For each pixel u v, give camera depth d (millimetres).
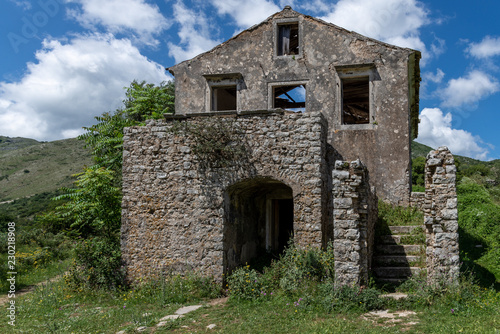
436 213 8547
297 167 10930
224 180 11414
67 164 82375
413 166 30109
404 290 8992
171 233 11602
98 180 15039
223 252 11289
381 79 13633
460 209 15625
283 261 10664
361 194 9062
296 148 11016
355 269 8703
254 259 13852
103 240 13328
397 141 13266
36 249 21656
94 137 17125
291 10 14711
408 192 13023
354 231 8812
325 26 14320
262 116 11344
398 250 10719
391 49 13680
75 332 8367
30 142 121562
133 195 11930
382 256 10398
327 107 13914
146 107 19891
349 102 17656
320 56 14250
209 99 15086
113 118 17453
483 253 12359
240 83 14852
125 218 11914
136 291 11336
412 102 16500
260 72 14727
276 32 14789
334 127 13734
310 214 10719
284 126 11164
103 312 9930
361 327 7113
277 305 9016
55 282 14422
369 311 8164
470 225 14258
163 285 10500
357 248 8758
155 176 11875
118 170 20031
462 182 17531
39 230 25156
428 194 9070
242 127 11430
